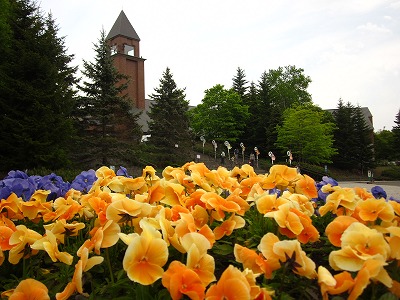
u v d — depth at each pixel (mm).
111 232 1618
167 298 1438
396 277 1491
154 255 1361
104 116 20516
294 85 59875
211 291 1175
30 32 17062
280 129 41469
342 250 1361
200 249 1408
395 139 56250
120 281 1555
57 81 17031
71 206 2148
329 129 42000
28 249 1750
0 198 2402
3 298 1615
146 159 25938
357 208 1868
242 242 2027
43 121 15742
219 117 43500
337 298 1323
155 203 2359
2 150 15500
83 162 20203
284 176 2471
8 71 16219
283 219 1715
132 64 53438
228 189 2432
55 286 1776
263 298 1250
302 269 1374
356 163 49000
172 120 27906
